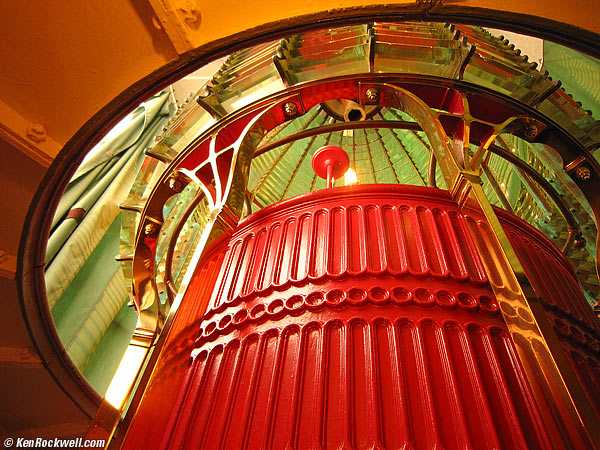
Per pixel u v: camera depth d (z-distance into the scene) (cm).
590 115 339
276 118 336
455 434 192
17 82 255
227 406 230
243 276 304
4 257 350
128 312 716
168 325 228
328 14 224
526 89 328
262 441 206
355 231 289
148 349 272
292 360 235
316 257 282
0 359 448
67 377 509
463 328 231
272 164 730
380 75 308
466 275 257
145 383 212
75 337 597
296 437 201
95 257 686
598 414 221
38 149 283
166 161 380
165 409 218
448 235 282
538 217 536
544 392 160
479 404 202
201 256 254
